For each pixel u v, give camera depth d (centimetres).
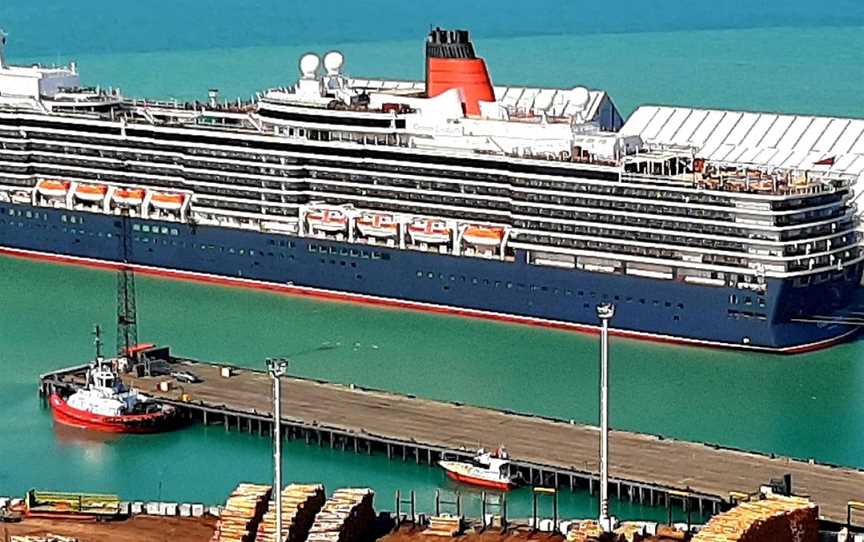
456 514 18100
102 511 17338
